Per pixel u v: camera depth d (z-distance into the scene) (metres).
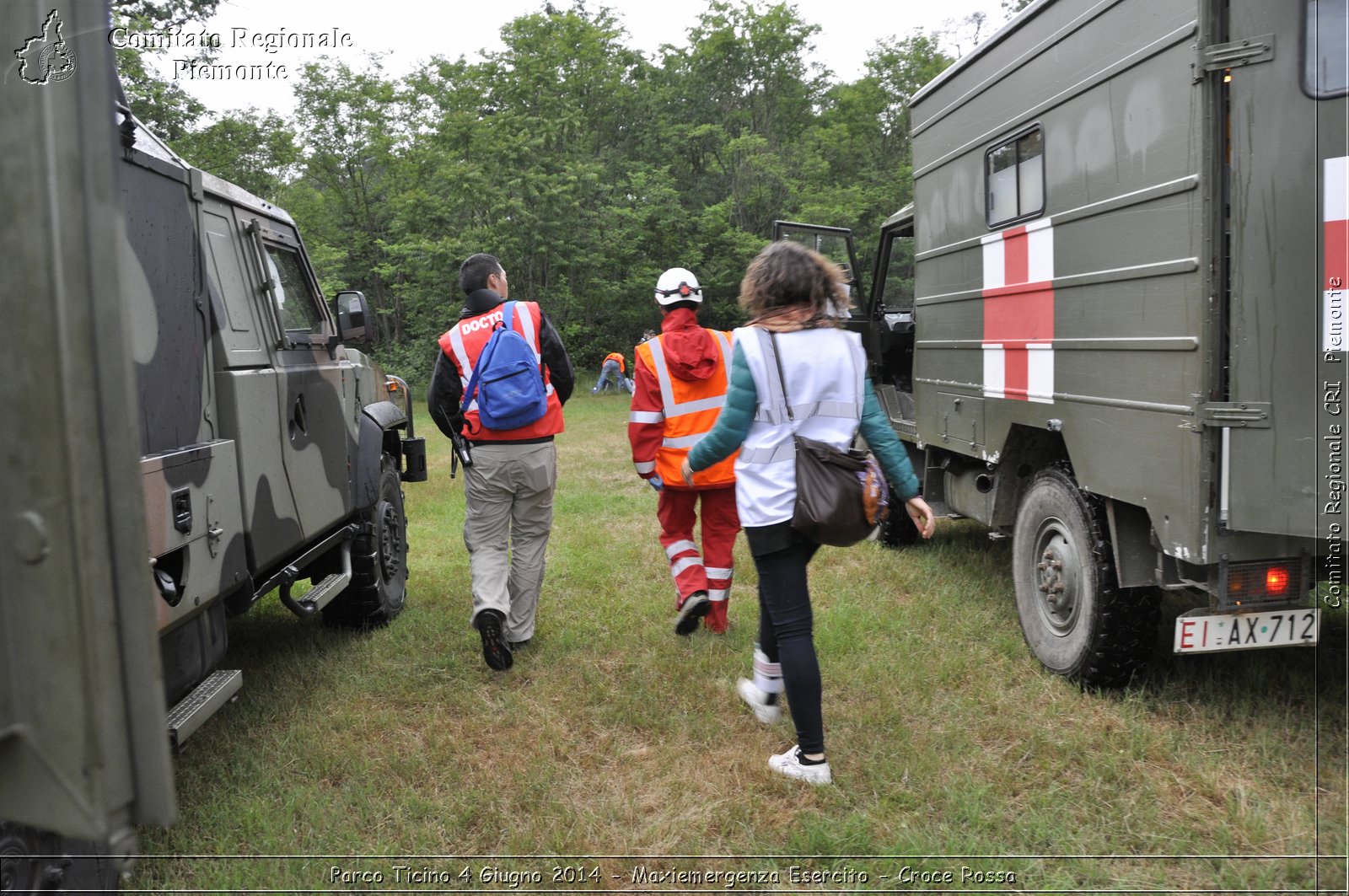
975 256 4.66
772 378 2.86
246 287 3.63
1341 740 3.05
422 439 5.42
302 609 3.82
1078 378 3.68
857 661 4.02
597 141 35.94
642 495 8.71
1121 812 2.76
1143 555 3.42
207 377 3.08
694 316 4.30
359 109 28.47
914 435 5.72
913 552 6.05
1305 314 2.85
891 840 2.65
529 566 4.34
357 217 31.14
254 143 19.06
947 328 5.09
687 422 4.27
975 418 4.72
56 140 1.18
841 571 5.61
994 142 4.38
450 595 5.48
